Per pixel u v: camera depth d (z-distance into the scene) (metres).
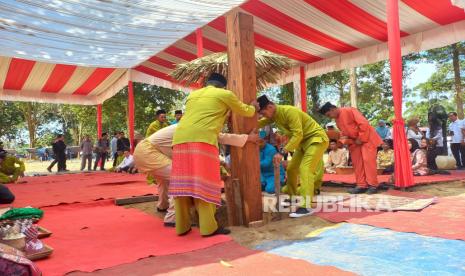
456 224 3.58
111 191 7.72
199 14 7.66
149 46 9.55
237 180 4.18
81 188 8.55
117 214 5.27
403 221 3.83
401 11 7.96
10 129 38.72
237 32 4.12
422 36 9.02
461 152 10.56
